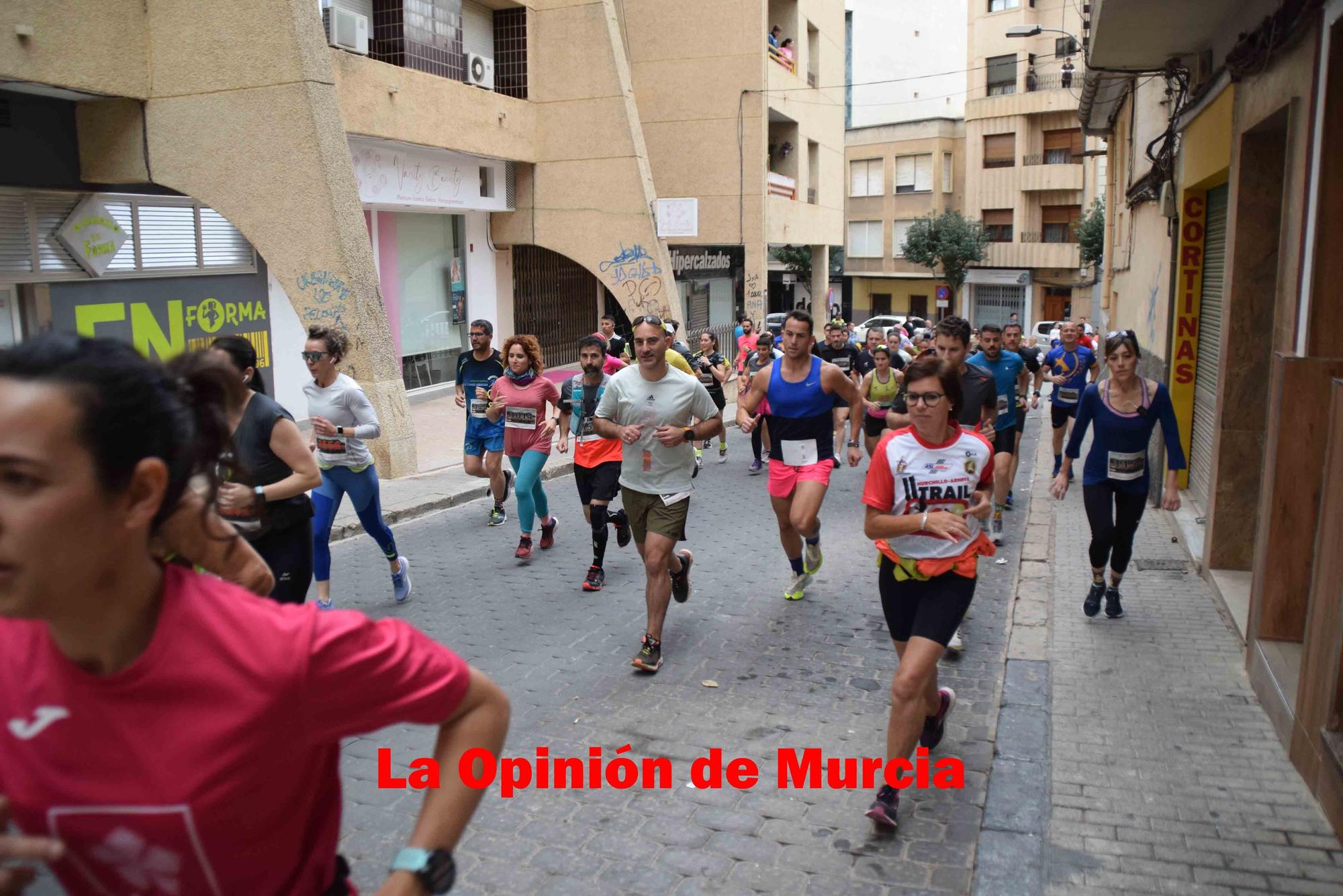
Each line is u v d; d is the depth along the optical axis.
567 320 24.41
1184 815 4.23
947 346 7.16
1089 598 6.79
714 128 24.14
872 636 6.59
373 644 1.61
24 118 11.51
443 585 7.92
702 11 23.83
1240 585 7.05
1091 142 44.53
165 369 1.53
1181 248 9.62
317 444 6.90
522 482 8.48
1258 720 5.12
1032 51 45.69
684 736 5.11
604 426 6.05
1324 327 5.14
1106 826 4.16
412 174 17.23
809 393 6.76
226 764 1.49
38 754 1.49
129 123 11.83
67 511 1.32
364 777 4.70
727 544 9.26
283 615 1.55
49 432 1.31
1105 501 6.62
